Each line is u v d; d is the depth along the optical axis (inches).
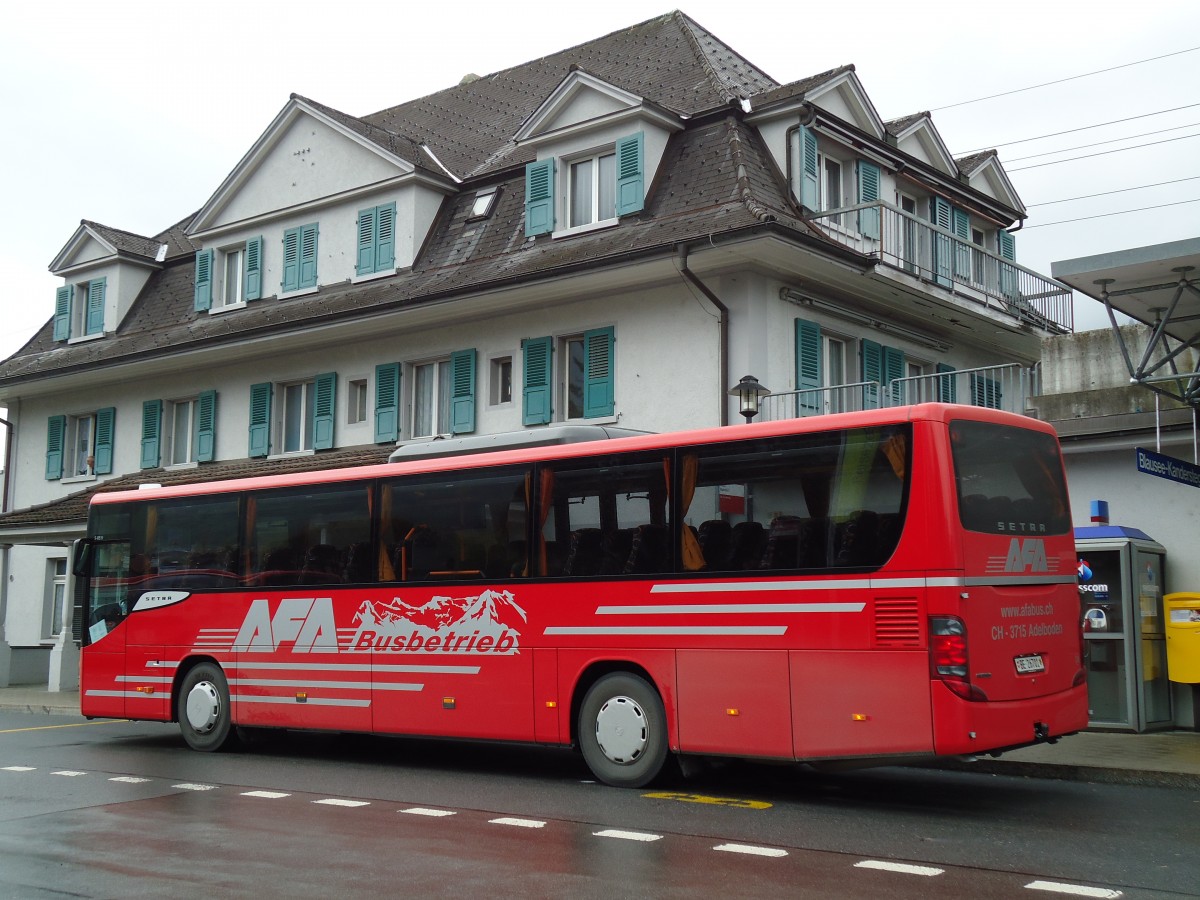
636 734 415.8
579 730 431.2
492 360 868.6
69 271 1205.1
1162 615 559.8
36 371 1143.6
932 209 950.4
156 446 1095.0
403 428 913.5
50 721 732.7
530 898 258.7
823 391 787.4
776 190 790.5
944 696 348.2
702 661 398.6
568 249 806.5
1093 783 431.8
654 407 768.3
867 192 864.3
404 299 852.0
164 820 361.7
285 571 527.5
